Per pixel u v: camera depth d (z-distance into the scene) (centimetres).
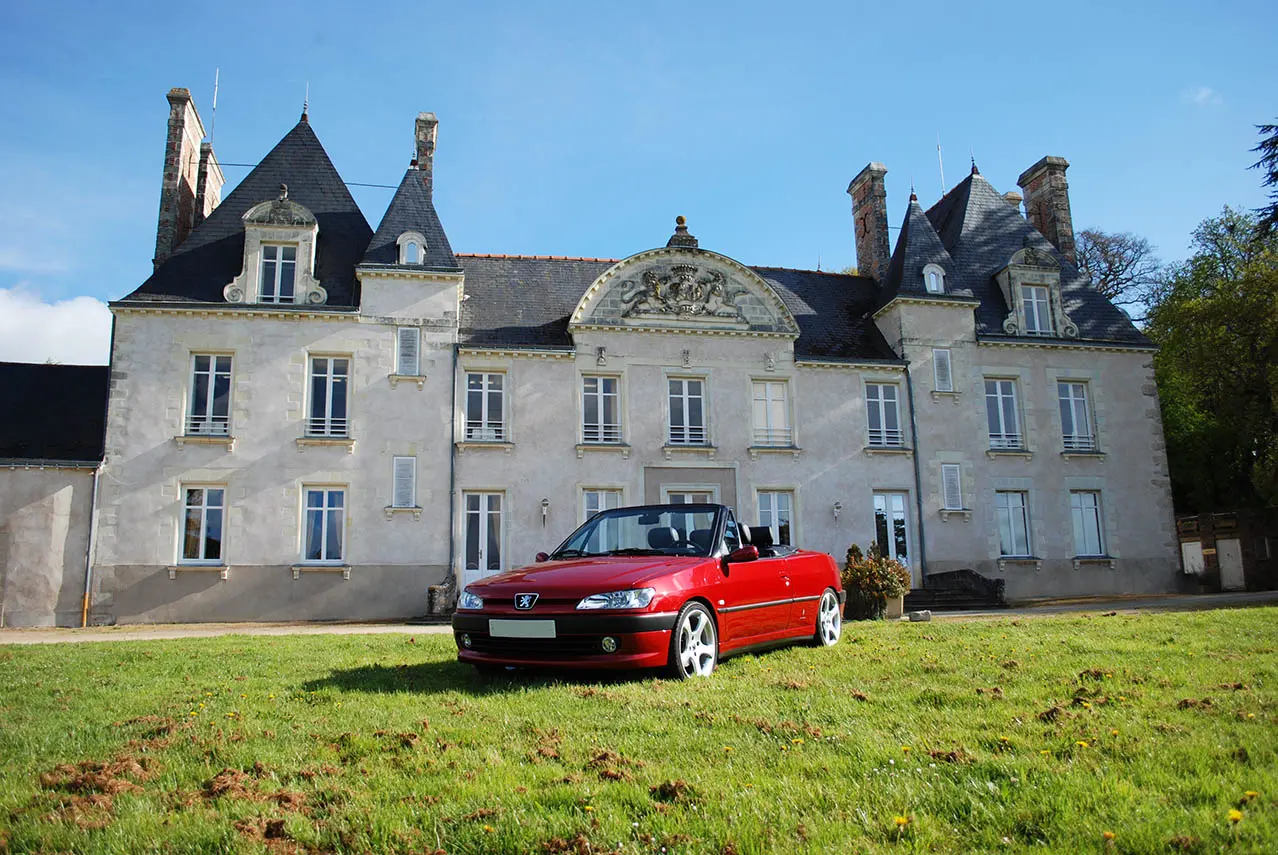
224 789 463
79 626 2200
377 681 819
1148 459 3009
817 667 845
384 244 2573
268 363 2442
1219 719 561
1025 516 2883
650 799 429
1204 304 3180
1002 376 2945
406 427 2478
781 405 2788
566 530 2538
